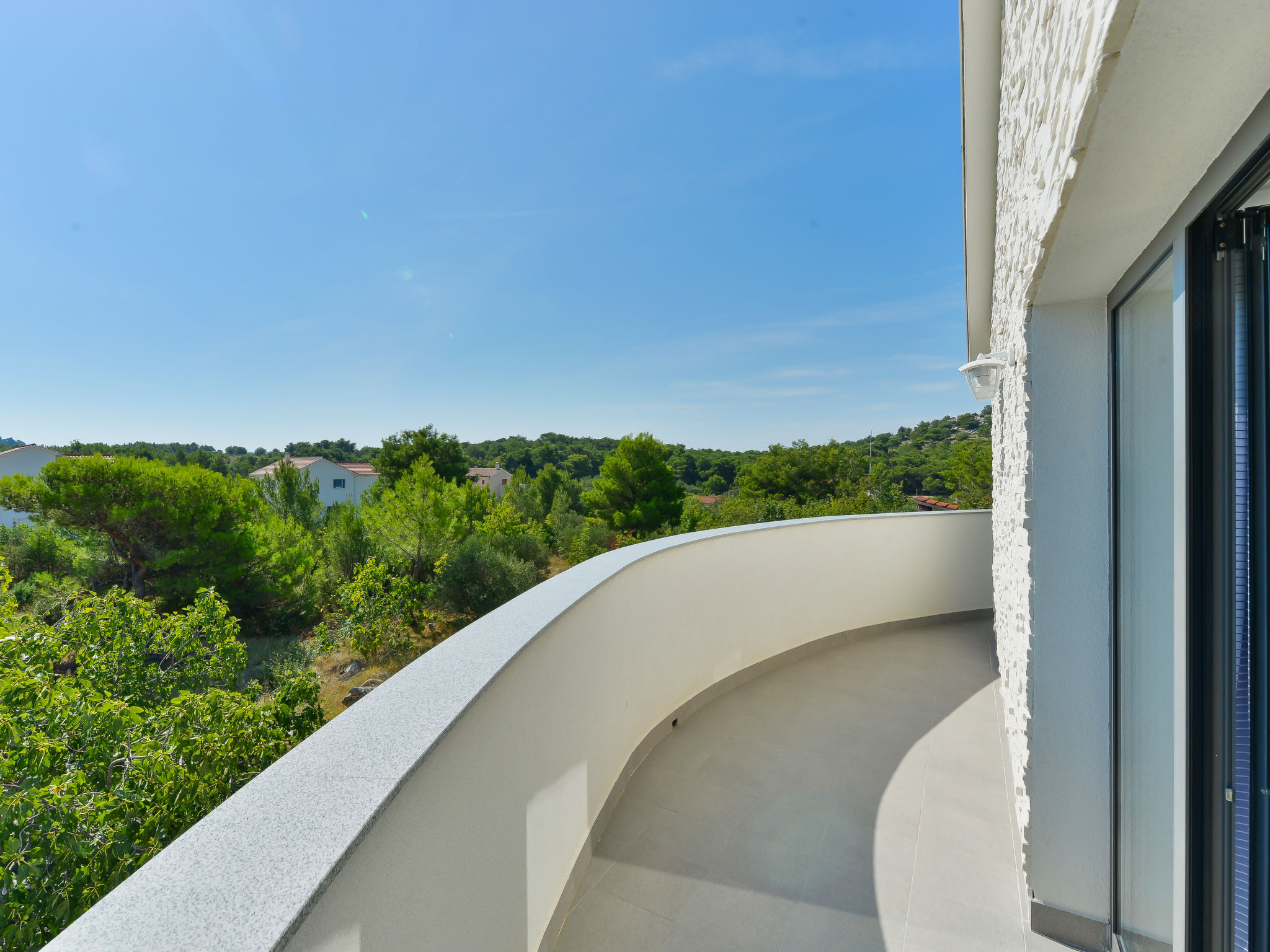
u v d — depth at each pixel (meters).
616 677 2.75
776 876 2.29
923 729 3.55
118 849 2.26
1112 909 1.95
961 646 5.12
